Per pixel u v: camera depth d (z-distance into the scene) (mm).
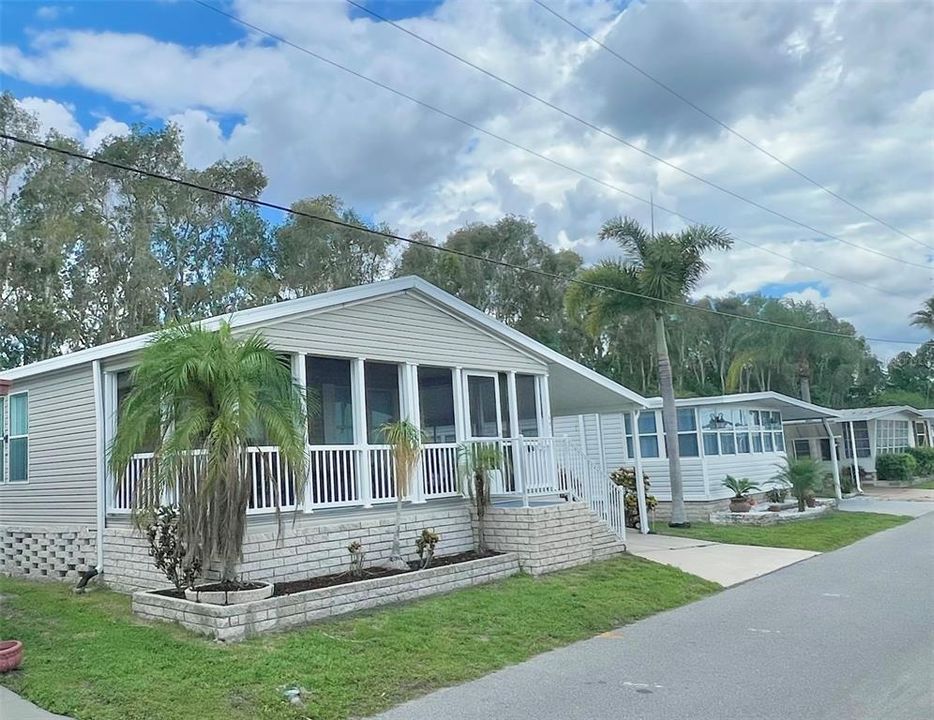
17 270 25953
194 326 8852
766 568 13516
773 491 23422
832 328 45125
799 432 33781
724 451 22625
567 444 14039
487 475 12742
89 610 9344
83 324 28750
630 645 8391
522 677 7176
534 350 15500
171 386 8367
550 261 40188
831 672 7082
